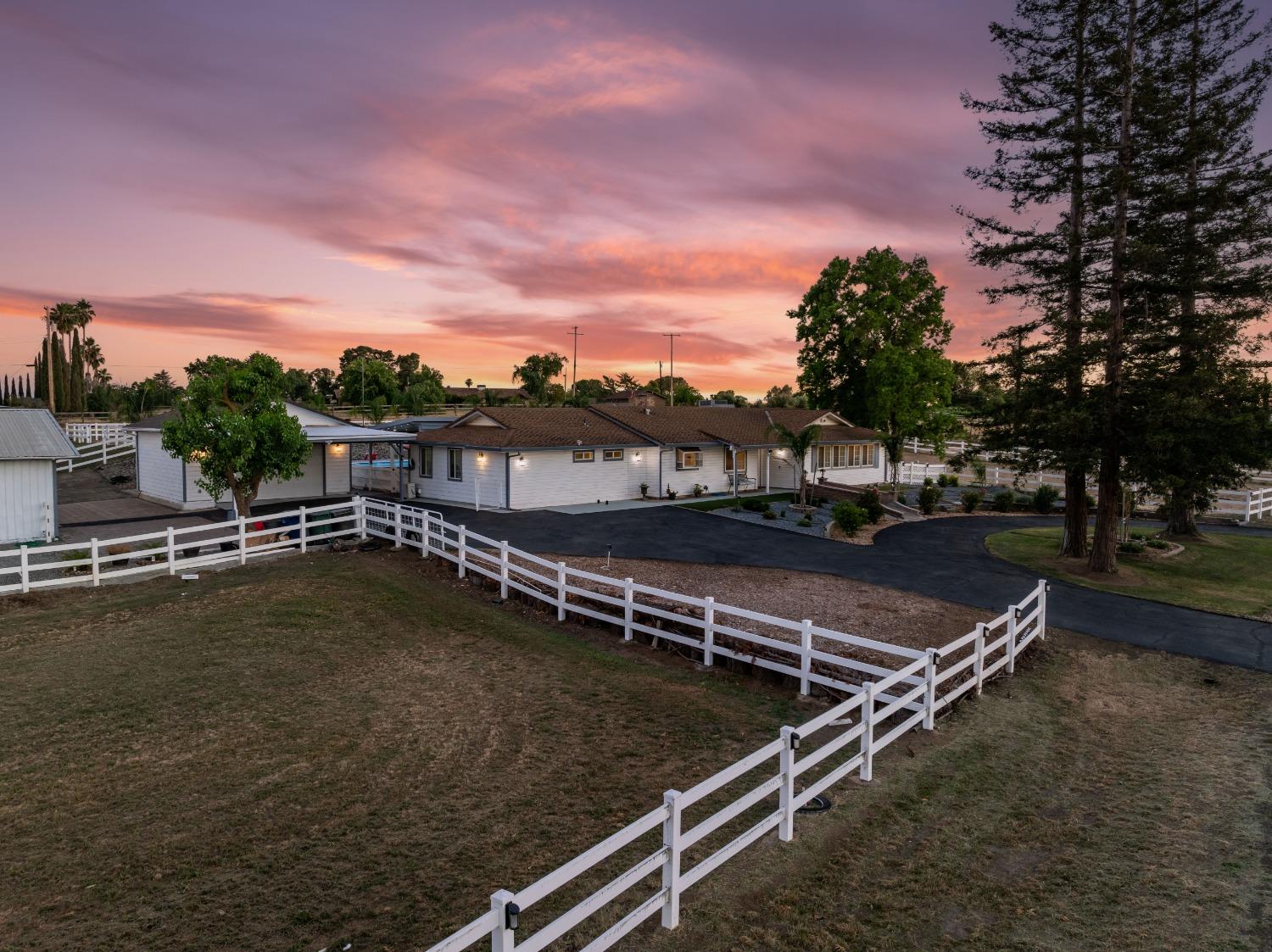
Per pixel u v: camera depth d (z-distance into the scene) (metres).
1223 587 19.95
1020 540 26.89
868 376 43.09
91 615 15.38
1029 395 21.92
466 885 6.58
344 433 33.06
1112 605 17.59
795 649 11.84
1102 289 21.50
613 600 14.71
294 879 6.68
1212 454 18.95
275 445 21.69
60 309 87.69
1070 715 11.06
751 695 11.78
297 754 9.38
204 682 11.88
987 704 11.40
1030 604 17.41
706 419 41.06
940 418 44.78
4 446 22.89
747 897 6.35
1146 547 25.02
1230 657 13.88
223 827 7.59
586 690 11.84
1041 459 22.41
